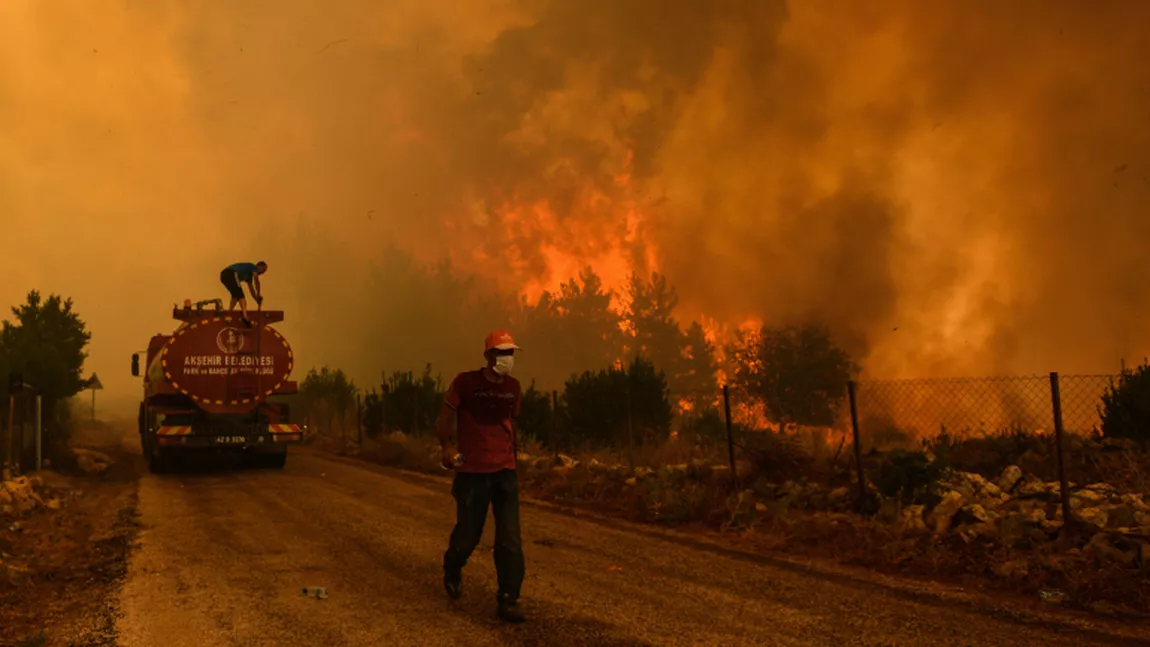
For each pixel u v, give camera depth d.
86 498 12.57
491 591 6.23
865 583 6.51
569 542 8.41
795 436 11.75
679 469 11.71
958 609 5.69
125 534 9.16
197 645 4.91
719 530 9.05
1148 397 9.92
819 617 5.49
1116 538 6.61
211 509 11.15
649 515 9.83
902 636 5.04
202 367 16.28
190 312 16.97
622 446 16.34
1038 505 7.99
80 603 6.06
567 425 17.91
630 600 5.96
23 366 16.73
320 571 7.01
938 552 7.13
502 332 5.63
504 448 5.62
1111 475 8.74
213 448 16.23
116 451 22.48
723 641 4.94
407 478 15.37
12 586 6.48
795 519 8.87
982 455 10.09
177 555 7.85
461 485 5.58
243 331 16.56
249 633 5.14
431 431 21.84
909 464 8.72
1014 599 5.94
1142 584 5.84
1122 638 4.97
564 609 5.71
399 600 5.95
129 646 4.91
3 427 14.83
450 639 4.98
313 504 11.58
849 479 10.12
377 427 23.62
